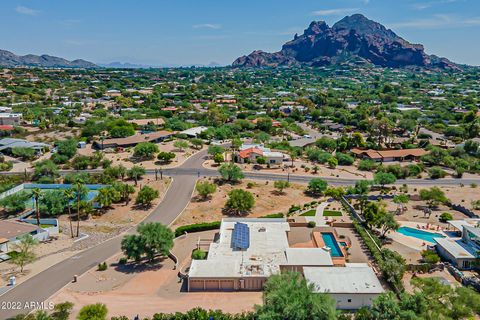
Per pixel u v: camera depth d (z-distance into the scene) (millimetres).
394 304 48062
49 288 63219
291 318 44562
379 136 180500
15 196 96062
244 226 79500
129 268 70125
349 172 133250
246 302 58781
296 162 142375
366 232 82250
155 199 103625
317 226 87938
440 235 82938
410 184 121750
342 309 56156
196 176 120062
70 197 92062
